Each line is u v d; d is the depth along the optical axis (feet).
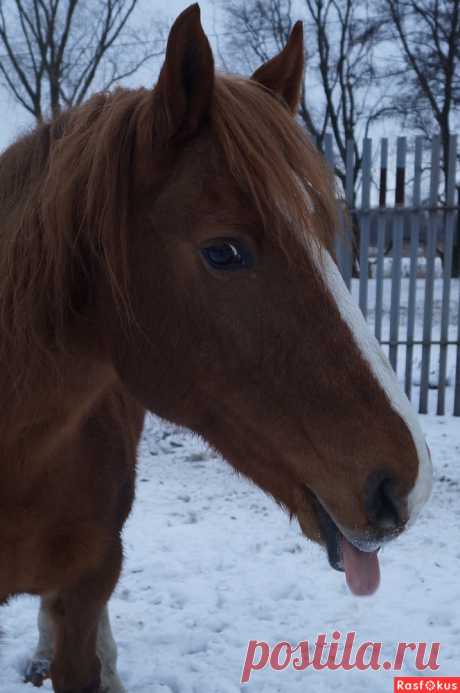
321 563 14.53
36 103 47.42
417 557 14.73
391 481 4.93
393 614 12.31
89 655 7.72
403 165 27.04
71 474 6.61
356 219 26.94
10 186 5.96
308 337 5.00
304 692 10.03
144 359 5.52
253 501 18.38
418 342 26.50
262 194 4.83
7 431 6.10
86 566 7.15
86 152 5.45
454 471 20.07
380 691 9.96
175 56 4.90
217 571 14.12
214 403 5.46
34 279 5.57
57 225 5.38
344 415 4.99
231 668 10.68
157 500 18.30
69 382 6.01
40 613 10.66
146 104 5.21
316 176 5.09
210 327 5.16
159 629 11.80
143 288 5.32
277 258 4.96
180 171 5.11
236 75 5.85
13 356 5.84
